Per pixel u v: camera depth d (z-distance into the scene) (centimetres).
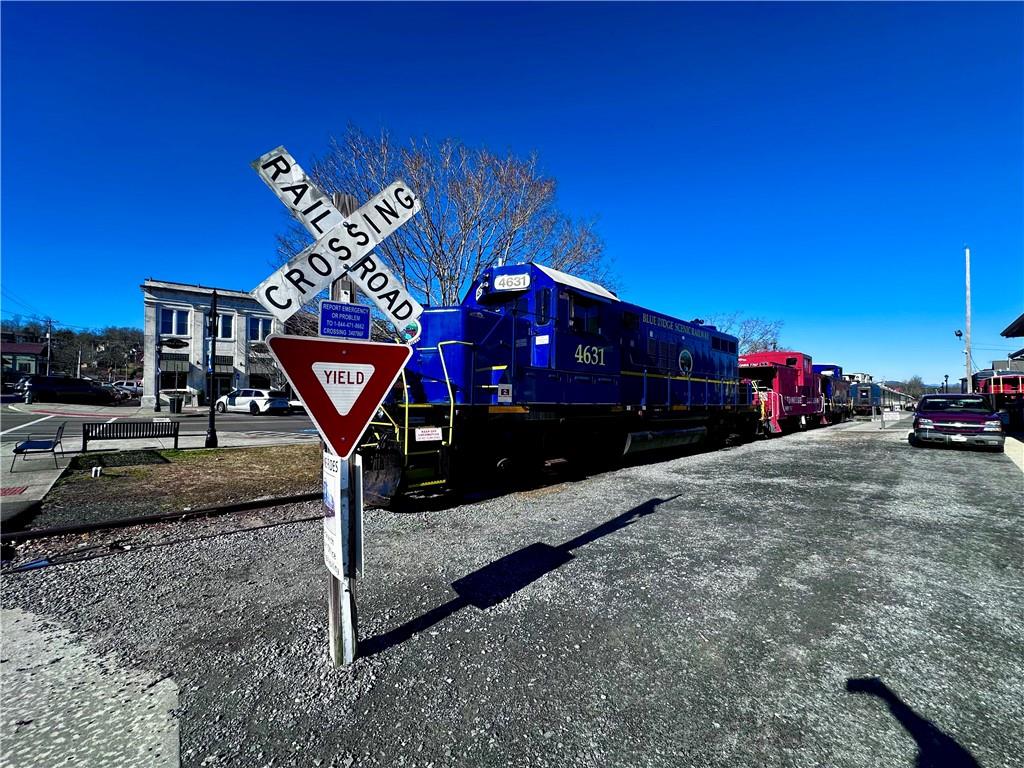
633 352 1189
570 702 293
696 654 345
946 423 1565
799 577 484
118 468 1061
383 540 589
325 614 404
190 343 4119
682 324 1427
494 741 261
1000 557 545
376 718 280
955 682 313
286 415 3469
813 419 2684
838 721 276
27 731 269
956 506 783
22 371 7169
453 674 321
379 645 357
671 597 437
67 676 320
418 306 406
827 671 325
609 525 657
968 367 3400
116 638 367
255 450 1388
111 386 4516
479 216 1177
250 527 640
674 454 1456
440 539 594
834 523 678
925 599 436
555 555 541
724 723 275
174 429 1367
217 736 266
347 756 252
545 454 980
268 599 431
